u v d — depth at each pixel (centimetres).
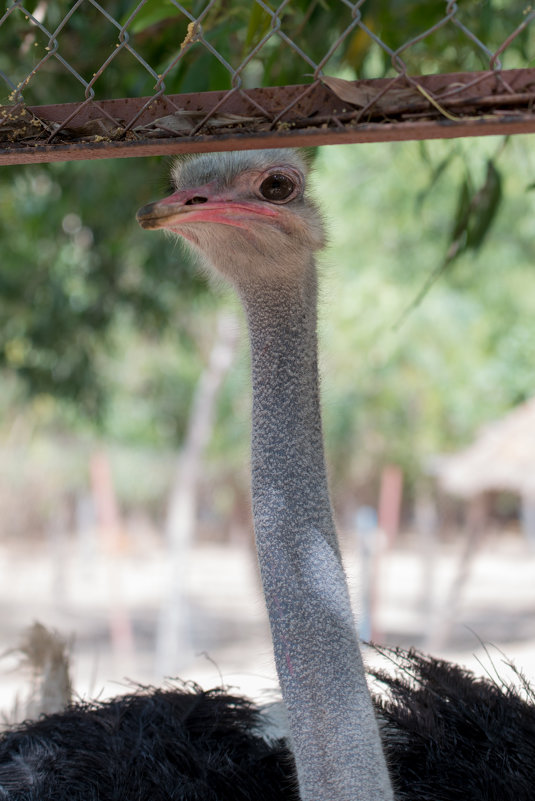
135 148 269
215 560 3462
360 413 2861
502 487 1798
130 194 1106
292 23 584
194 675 1762
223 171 337
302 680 306
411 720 390
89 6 596
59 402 1622
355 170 2070
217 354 2312
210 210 330
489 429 1997
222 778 386
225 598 2778
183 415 3091
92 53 646
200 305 1558
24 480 3478
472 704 398
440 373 2577
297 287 336
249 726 434
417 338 2470
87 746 412
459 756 380
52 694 488
